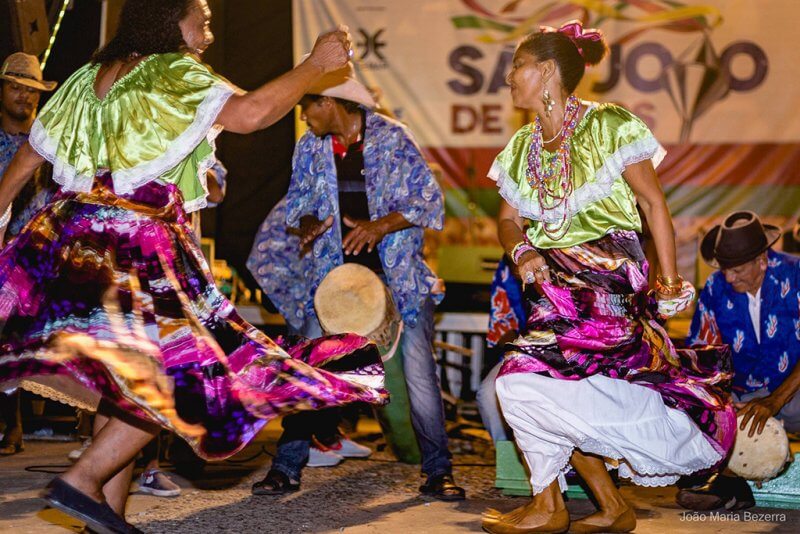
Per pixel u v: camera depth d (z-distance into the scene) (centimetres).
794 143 734
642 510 374
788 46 734
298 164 416
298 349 298
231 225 742
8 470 430
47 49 516
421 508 372
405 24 756
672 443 314
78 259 259
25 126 489
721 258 427
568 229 316
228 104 264
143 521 336
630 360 312
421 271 406
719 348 339
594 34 325
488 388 430
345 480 429
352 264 390
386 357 404
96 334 248
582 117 314
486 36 754
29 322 253
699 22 741
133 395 237
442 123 757
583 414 308
